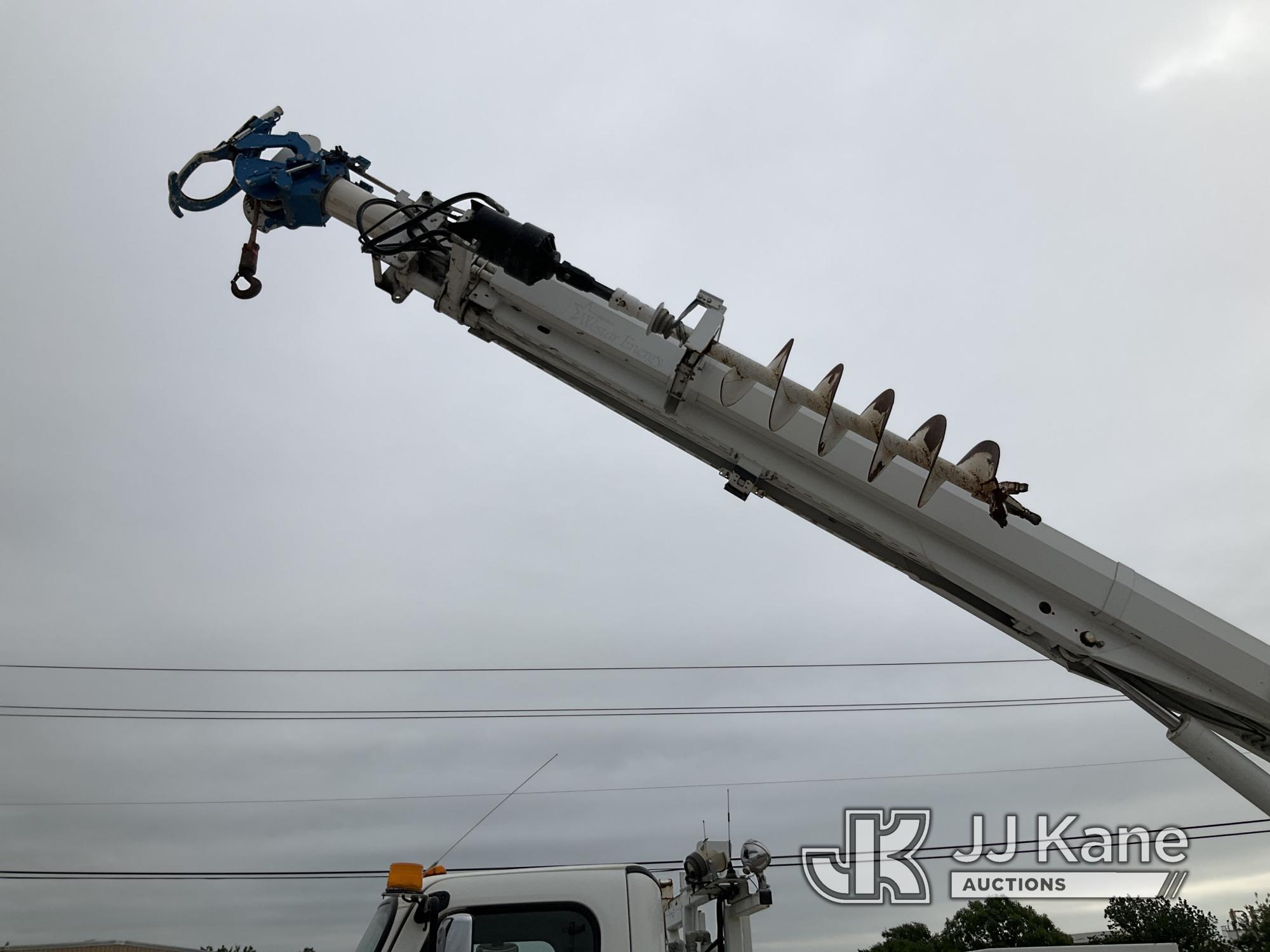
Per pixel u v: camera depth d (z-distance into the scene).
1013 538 3.81
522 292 4.22
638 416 4.41
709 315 4.00
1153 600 3.73
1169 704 3.88
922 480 3.88
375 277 4.49
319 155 4.65
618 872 3.68
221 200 4.84
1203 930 18.48
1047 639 3.91
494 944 3.53
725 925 4.22
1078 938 8.63
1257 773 3.56
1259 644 3.69
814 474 4.03
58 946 23.94
